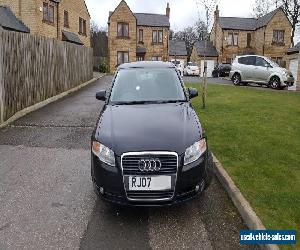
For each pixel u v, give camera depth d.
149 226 4.10
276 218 4.02
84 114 10.75
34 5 22.45
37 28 22.75
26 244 3.72
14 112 10.09
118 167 4.07
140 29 43.28
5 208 4.53
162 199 4.05
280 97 14.73
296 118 9.83
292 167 5.72
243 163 5.89
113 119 4.75
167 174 4.03
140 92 5.72
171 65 6.50
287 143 7.09
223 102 12.79
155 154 4.02
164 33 43.88
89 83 21.41
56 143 7.52
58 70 14.82
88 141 7.70
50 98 13.44
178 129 4.39
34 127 8.94
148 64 6.46
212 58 46.25
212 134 7.83
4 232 3.95
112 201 4.15
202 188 4.28
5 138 7.88
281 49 42.06
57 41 14.62
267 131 8.12
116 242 3.76
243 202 4.39
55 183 5.36
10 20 20.94
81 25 32.69
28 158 6.54
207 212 4.42
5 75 9.35
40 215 4.34
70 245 3.70
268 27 41.56
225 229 4.02
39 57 12.34
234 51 44.53
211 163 4.55
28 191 5.06
